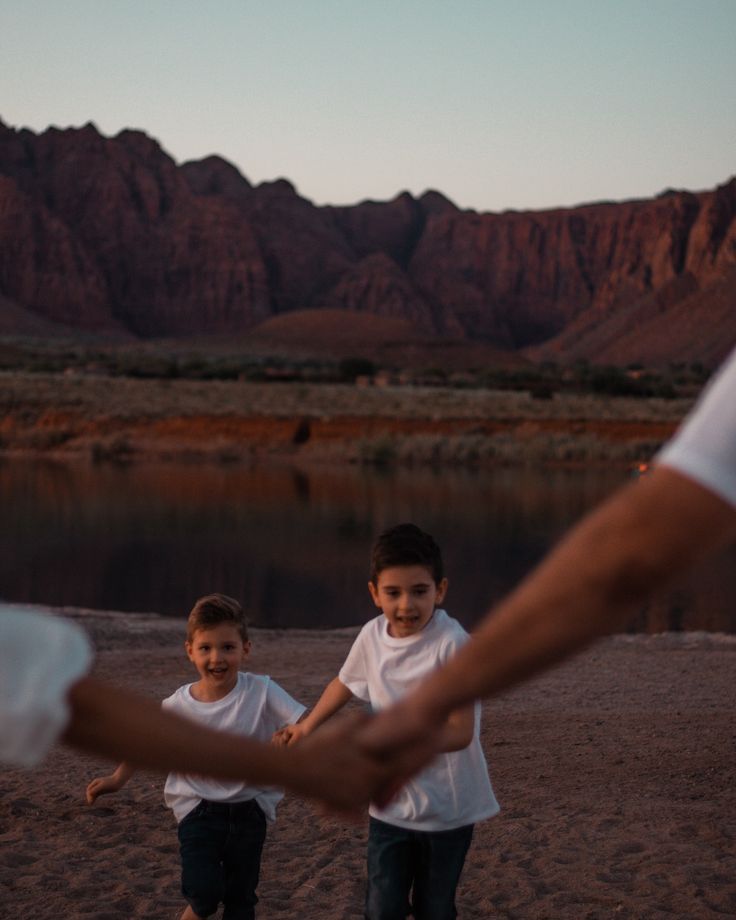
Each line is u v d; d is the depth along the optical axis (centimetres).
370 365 10688
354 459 4344
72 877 482
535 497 3017
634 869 490
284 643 1166
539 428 4922
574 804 587
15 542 2105
